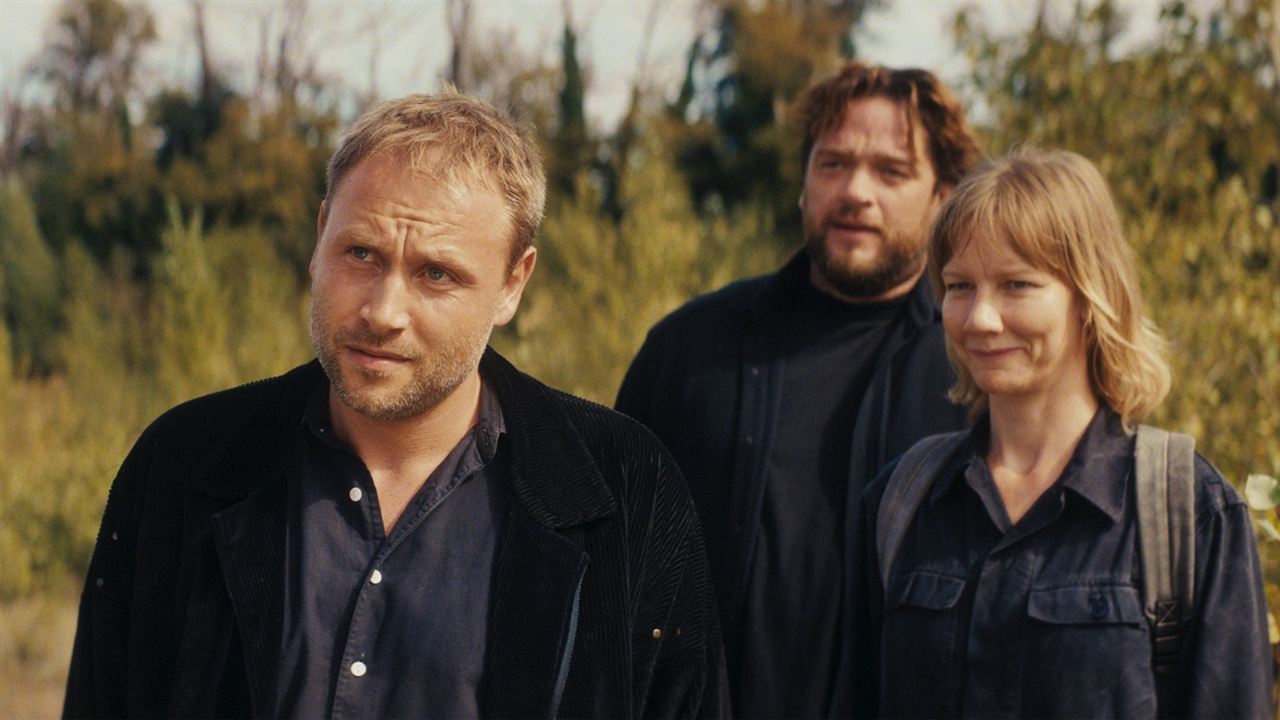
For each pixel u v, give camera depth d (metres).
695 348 2.93
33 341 22.31
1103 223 2.11
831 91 2.86
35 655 7.67
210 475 1.79
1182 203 4.72
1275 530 2.32
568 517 1.81
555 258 9.75
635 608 1.86
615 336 8.39
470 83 27.34
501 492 1.83
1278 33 4.59
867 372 2.79
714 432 2.83
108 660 1.86
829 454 2.73
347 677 1.71
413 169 1.67
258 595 1.74
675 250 9.47
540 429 1.87
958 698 2.09
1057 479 2.11
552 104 26.36
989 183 2.13
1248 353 4.10
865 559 2.58
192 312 10.06
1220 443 3.95
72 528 9.11
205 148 27.19
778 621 2.64
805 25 25.88
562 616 1.76
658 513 1.91
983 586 2.10
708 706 1.93
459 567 1.77
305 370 1.86
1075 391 2.13
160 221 26.84
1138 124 4.97
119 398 10.26
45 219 27.42
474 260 1.69
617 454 1.91
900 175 2.81
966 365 2.27
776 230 20.72
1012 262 2.09
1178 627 1.96
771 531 2.69
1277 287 4.17
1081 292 2.08
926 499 2.24
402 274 1.67
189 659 1.73
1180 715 1.97
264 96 28.69
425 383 1.70
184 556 1.77
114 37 33.81
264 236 22.75
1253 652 1.94
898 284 2.82
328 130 27.75
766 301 2.86
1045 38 5.24
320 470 1.81
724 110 24.36
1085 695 1.97
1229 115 4.79
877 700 2.37
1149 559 1.98
